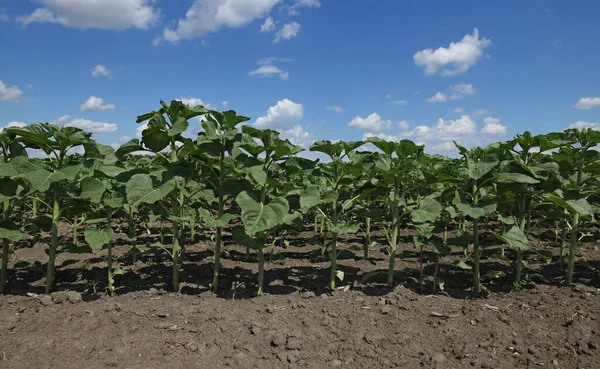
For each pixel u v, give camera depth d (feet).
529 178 15.60
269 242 29.22
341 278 18.53
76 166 16.42
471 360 12.76
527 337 14.14
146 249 19.29
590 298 16.96
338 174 18.70
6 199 15.58
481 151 17.93
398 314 16.01
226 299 17.16
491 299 17.52
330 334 14.44
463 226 27.48
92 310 15.70
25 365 11.76
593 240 25.49
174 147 16.87
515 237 16.71
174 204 17.58
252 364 12.39
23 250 25.50
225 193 17.01
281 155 16.66
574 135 19.84
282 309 16.28
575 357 12.78
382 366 12.51
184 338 13.67
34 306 16.14
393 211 18.90
